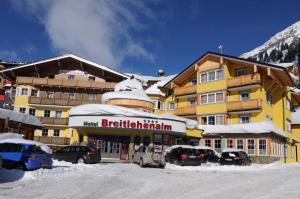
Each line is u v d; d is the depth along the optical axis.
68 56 51.81
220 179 17.08
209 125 41.62
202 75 45.72
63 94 52.91
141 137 33.38
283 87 44.41
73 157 25.20
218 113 42.28
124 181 15.40
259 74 38.91
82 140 33.25
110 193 12.62
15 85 54.84
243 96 41.34
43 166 18.55
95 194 12.44
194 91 46.28
